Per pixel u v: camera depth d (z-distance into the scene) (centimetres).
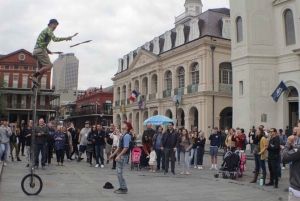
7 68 5644
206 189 986
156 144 1458
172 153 1314
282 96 2395
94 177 1147
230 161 1213
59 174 1198
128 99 5028
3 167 1325
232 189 998
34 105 826
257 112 2430
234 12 2602
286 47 2386
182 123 3700
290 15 2383
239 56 2531
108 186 941
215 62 3269
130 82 4975
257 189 1005
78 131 1836
